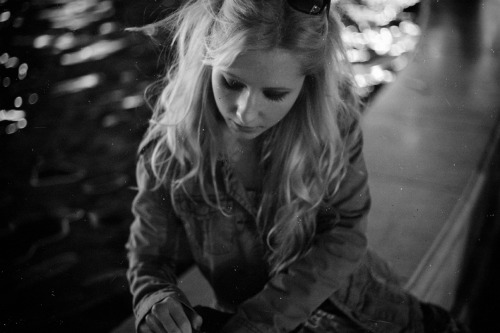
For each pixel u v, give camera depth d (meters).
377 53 5.70
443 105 4.09
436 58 5.08
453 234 2.74
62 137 4.62
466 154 3.43
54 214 3.71
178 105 1.58
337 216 1.66
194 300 2.44
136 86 5.46
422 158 3.39
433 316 1.91
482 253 3.05
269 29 1.27
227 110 1.42
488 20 6.17
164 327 1.49
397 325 1.78
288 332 1.61
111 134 4.67
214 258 1.72
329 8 1.36
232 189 1.64
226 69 1.33
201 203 1.67
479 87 4.40
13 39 6.71
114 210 3.77
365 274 1.75
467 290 2.86
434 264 2.54
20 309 2.93
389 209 2.92
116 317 2.91
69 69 5.90
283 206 1.62
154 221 1.75
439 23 6.18
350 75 1.59
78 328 2.81
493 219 3.24
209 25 1.43
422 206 2.93
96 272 3.21
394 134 3.69
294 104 1.54
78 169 4.20
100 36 6.64
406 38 6.02
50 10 7.55
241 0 1.29
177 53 1.65
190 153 1.61
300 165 1.58
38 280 3.12
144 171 1.74
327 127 1.53
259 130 1.44
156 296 1.56
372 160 3.40
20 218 3.66
